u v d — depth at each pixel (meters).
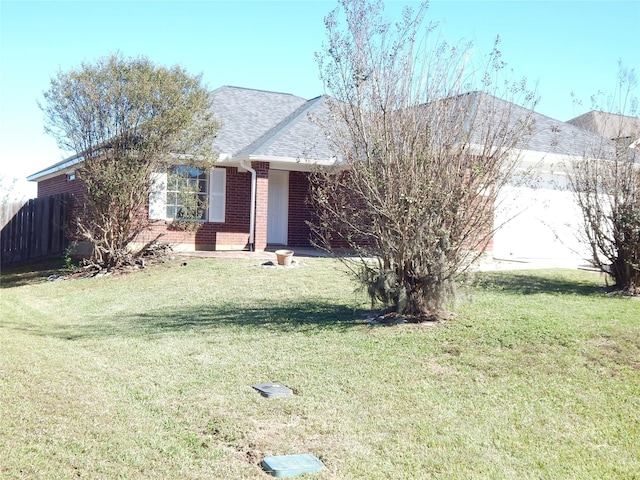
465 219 8.55
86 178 15.45
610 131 12.18
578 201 12.49
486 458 4.87
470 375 6.62
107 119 14.97
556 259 16.61
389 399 6.05
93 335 9.33
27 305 12.77
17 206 21.47
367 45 8.71
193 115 15.69
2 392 6.05
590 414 5.63
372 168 8.48
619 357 6.91
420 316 8.84
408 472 4.62
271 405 5.91
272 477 4.47
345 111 8.84
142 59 15.36
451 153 8.42
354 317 9.48
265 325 9.34
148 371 7.09
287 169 18.81
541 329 7.95
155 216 17.05
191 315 10.47
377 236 8.89
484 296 10.59
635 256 10.95
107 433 5.14
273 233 20.61
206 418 5.57
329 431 5.32
